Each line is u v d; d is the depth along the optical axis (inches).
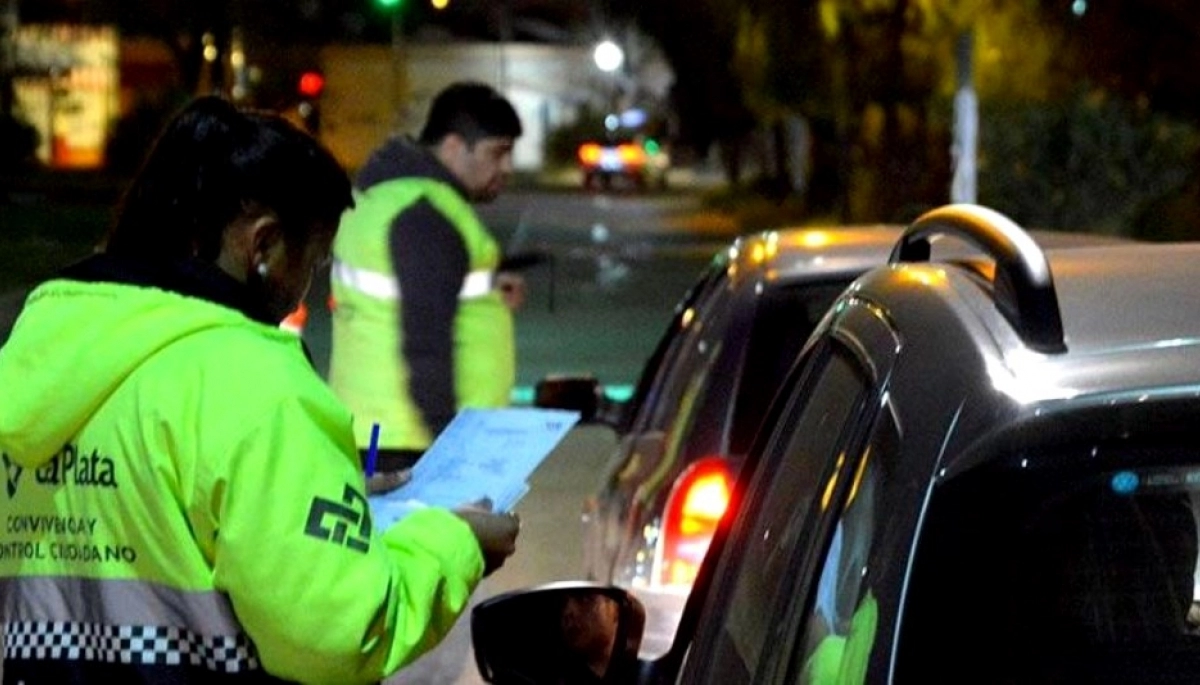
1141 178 1326.3
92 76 3937.0
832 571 155.8
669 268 1945.1
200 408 177.9
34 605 186.9
